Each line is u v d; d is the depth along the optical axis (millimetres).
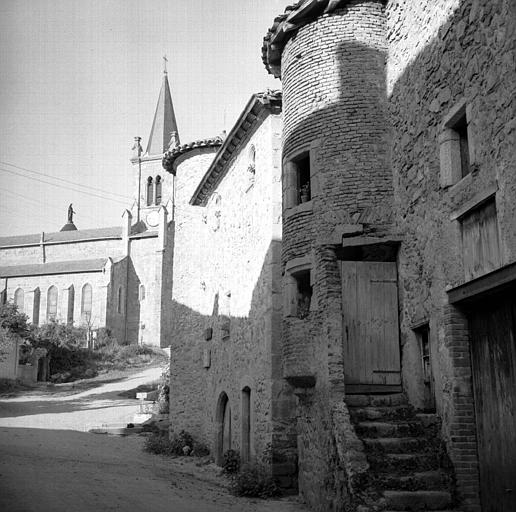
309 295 12266
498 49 7820
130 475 13172
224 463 15758
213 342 19594
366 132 11500
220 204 19812
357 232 11117
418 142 10227
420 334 10469
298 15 12227
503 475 7895
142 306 66500
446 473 8438
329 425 9664
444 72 9320
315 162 11805
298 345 11578
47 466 12711
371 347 10961
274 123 14727
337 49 11953
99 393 38750
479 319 8625
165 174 72312
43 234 71812
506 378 7938
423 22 10156
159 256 66625
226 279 18406
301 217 11945
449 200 9070
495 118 7875
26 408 32312
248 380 15375
